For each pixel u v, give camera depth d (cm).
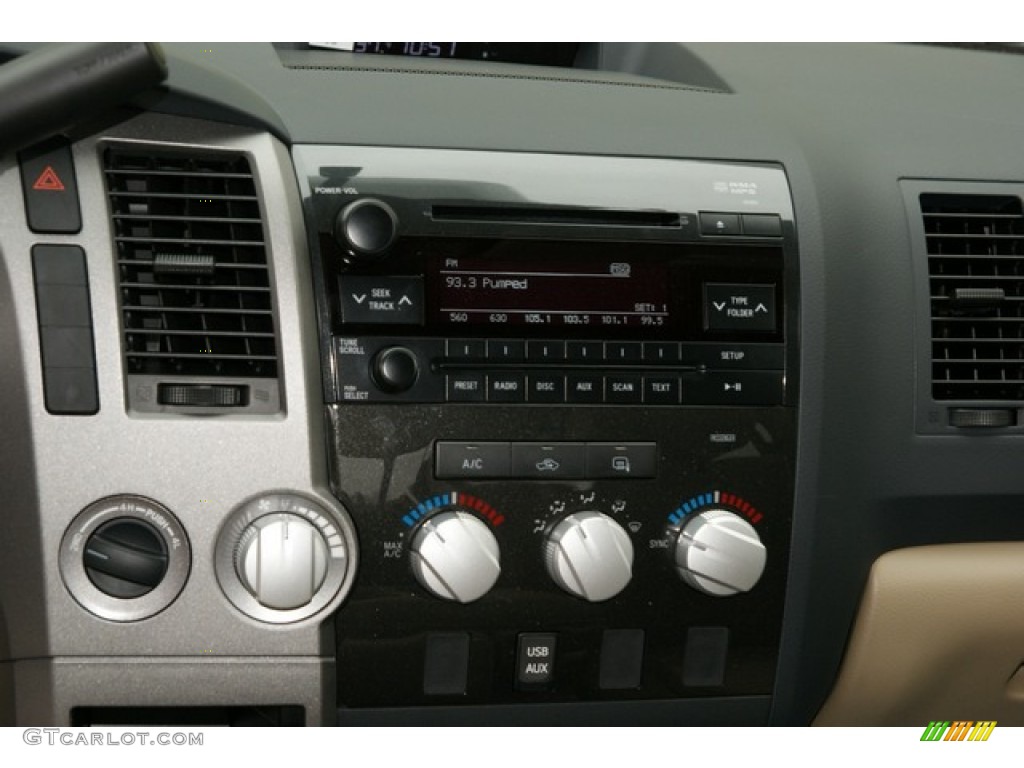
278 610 78
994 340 90
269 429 77
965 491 91
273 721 87
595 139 86
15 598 76
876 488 90
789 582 87
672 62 111
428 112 85
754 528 85
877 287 89
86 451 76
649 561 84
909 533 92
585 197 83
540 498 81
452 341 80
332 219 79
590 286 82
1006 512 92
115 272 76
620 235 83
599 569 79
